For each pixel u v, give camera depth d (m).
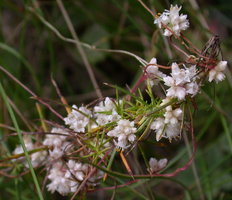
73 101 0.36
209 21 0.37
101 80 0.38
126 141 0.23
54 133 0.25
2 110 0.32
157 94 0.29
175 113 0.22
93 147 0.24
